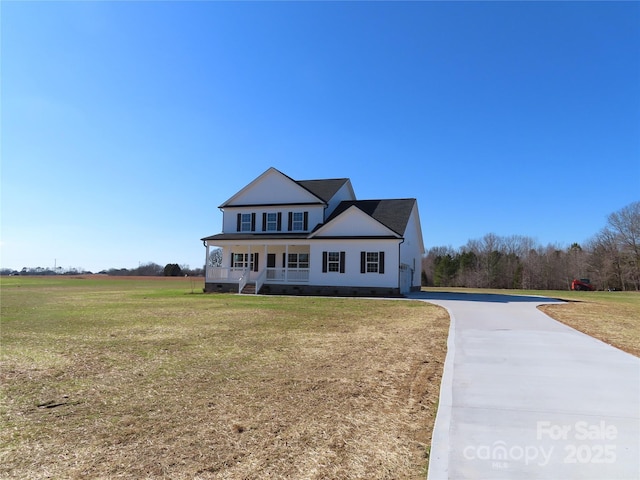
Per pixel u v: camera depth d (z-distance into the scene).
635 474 3.74
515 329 11.90
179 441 4.61
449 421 4.96
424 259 77.50
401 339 10.63
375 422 5.12
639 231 54.38
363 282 27.16
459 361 7.96
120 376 7.39
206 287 30.86
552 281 62.97
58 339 11.05
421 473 3.85
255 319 14.79
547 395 5.93
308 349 9.49
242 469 3.94
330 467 3.96
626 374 7.02
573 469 3.83
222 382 6.91
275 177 31.70
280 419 5.23
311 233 28.95
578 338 10.41
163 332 12.05
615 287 56.88
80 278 78.81
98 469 3.98
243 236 30.64
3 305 21.28
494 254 66.81
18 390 6.62
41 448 4.47
